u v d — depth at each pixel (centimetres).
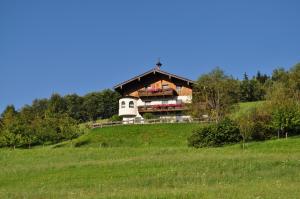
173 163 3906
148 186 3081
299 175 3244
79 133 7531
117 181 3300
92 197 2561
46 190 3073
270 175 3275
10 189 3262
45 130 7650
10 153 5916
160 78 8881
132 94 8994
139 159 4259
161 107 8588
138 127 7225
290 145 5081
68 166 4162
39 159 5162
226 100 7475
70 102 16638
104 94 16338
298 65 10000
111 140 6806
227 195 2458
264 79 17975
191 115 7519
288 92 7912
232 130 5709
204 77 7656
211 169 3553
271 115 5988
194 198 2422
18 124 7994
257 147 5184
